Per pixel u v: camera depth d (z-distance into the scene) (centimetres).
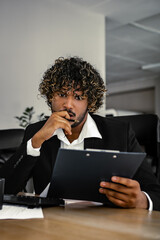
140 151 139
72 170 94
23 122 387
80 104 129
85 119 136
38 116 417
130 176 95
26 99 412
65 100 128
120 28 563
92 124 136
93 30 488
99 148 133
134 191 95
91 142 133
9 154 207
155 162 187
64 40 454
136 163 92
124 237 63
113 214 87
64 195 103
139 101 1045
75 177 96
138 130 182
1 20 396
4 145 193
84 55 475
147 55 744
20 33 412
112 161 90
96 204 104
